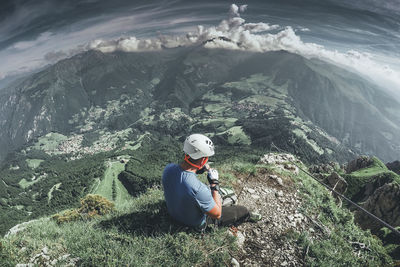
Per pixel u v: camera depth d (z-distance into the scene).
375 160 61.19
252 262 4.30
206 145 3.39
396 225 33.75
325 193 7.82
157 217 4.76
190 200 3.41
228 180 7.54
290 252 4.71
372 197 37.62
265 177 8.05
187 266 3.68
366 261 5.16
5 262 3.55
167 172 3.68
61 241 4.35
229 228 4.79
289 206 6.38
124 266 3.48
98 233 4.42
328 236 5.48
